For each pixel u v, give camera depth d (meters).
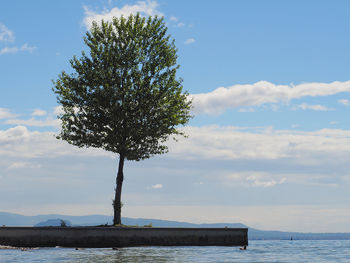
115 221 35.31
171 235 32.88
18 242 30.47
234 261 20.11
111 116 34.88
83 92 35.56
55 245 30.77
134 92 35.41
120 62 35.72
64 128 36.31
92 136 35.25
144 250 28.27
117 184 36.00
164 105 36.25
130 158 36.16
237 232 34.50
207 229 33.75
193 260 20.45
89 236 31.23
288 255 24.94
